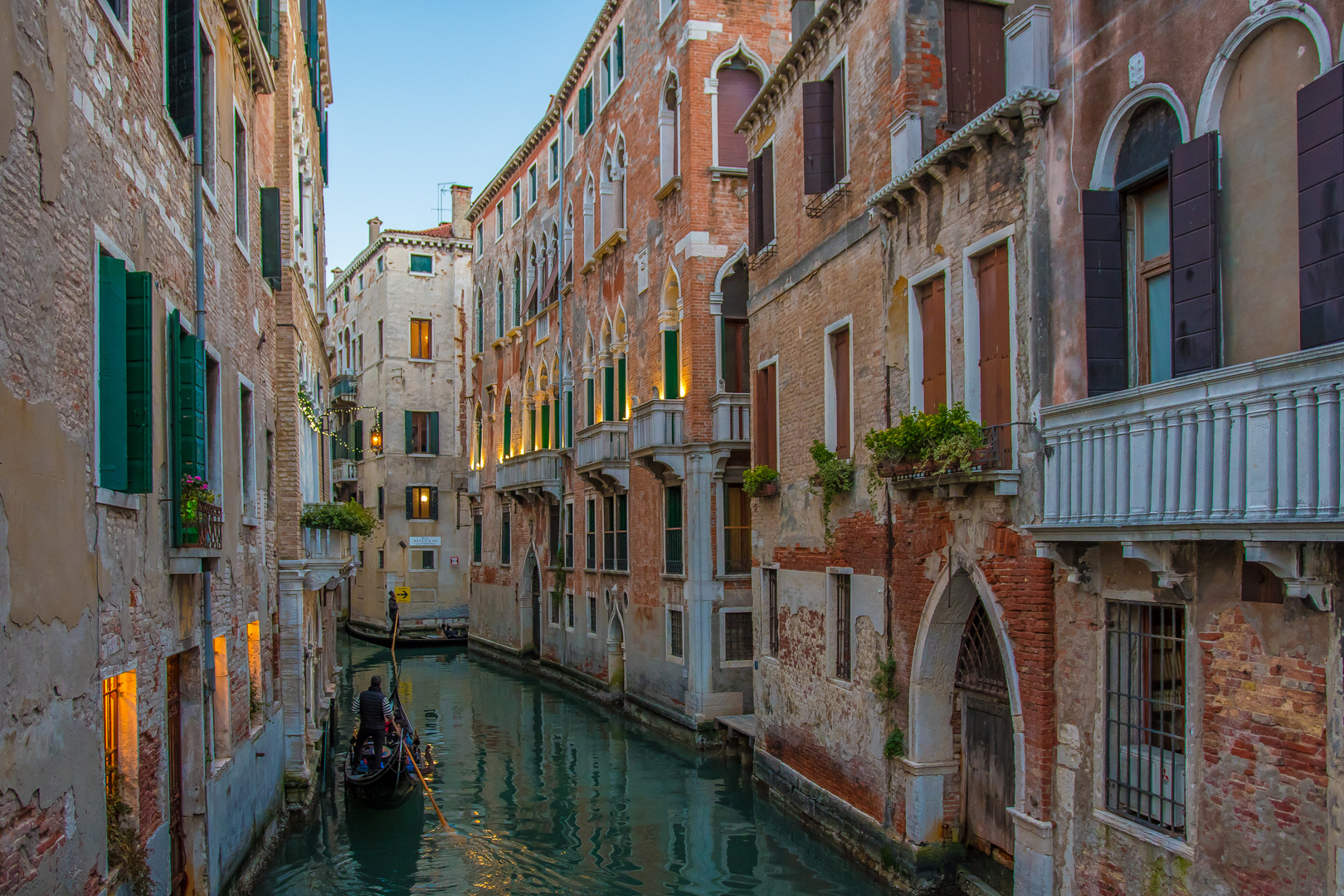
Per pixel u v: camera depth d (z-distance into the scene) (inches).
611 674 996.6
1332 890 244.8
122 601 286.0
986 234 394.3
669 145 863.7
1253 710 270.7
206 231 402.3
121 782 294.0
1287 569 247.8
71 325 251.4
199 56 395.2
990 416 397.4
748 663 792.3
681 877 495.8
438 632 1659.7
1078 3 346.3
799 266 579.8
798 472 581.0
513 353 1366.9
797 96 583.8
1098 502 311.0
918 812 444.1
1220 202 286.5
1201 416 270.2
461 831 580.4
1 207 212.4
